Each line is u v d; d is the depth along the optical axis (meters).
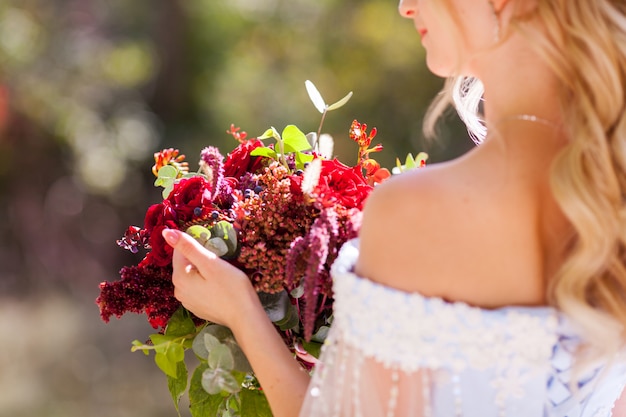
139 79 10.87
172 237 1.60
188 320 1.69
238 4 10.95
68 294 9.57
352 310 1.45
